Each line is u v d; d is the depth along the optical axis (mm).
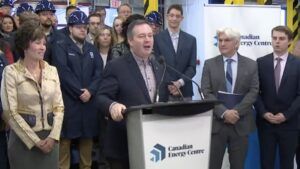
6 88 3016
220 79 3836
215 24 4461
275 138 4129
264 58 4137
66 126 4406
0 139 3461
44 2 4711
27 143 2988
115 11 6633
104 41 4977
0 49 4074
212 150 3820
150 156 2260
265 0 5680
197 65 4691
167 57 4379
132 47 2658
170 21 4473
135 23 2633
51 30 4738
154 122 2254
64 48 4414
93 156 4980
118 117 2346
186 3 4906
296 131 4102
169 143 2293
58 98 3201
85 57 4504
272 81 4059
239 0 5312
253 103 3893
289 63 4062
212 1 5430
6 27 5078
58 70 4348
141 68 2717
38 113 3062
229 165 4234
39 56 3078
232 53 3842
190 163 2359
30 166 3059
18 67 3074
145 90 2646
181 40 4477
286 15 6441
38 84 3088
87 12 6488
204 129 2379
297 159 4555
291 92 4039
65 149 4469
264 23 4559
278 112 4062
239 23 4504
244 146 3826
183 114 2295
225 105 3787
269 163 4164
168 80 2811
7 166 3533
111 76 2658
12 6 5820
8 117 3018
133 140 2322
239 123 3799
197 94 4602
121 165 2678
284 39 4020
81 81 4453
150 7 5617
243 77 3803
